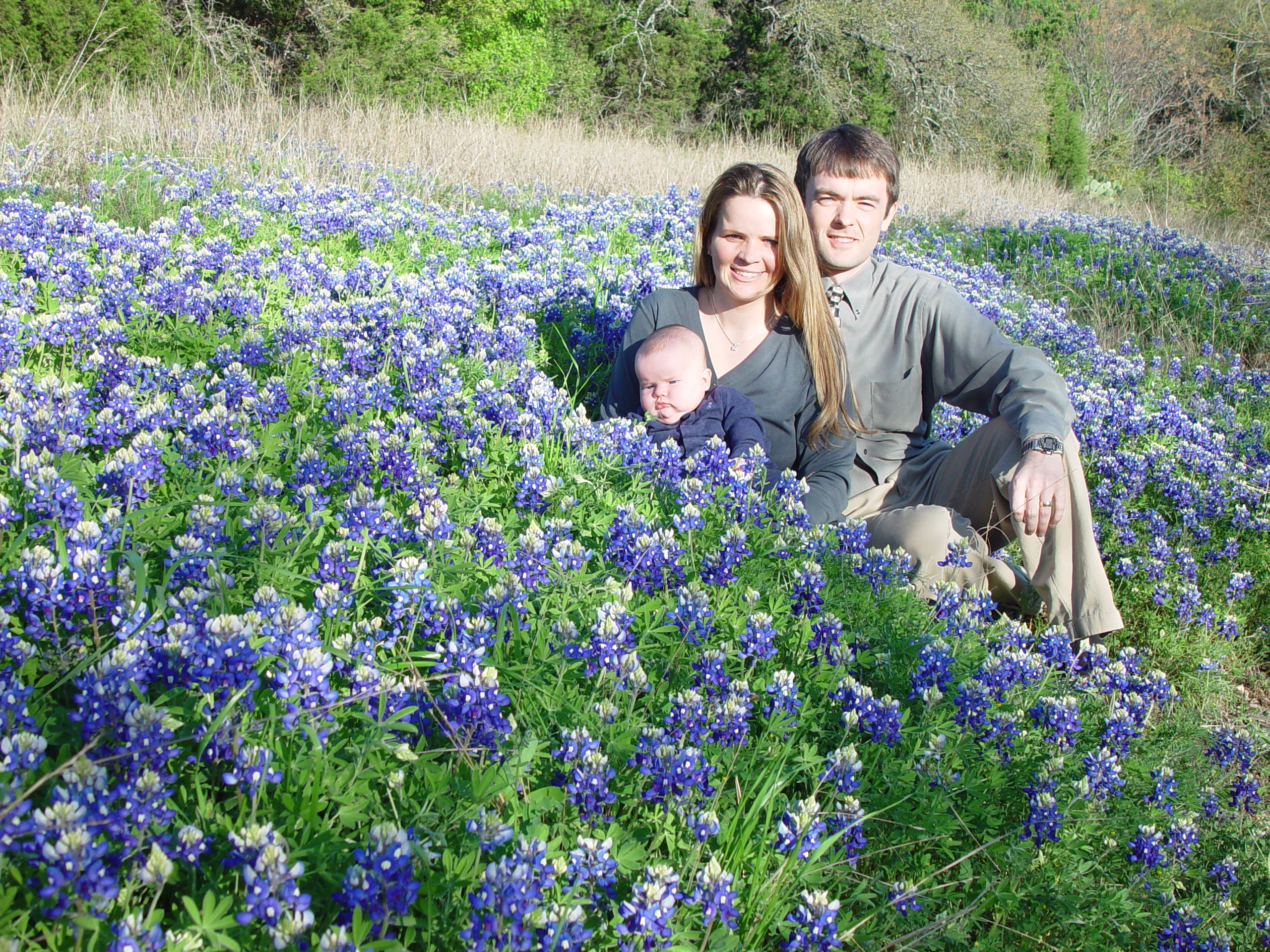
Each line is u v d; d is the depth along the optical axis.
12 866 1.74
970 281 11.19
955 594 3.79
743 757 2.67
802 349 4.69
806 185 4.80
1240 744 3.76
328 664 2.19
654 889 1.97
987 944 2.52
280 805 2.09
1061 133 35.25
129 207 7.63
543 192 12.08
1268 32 41.62
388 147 13.16
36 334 4.34
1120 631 4.84
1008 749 3.04
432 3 25.11
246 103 14.63
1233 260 14.89
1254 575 5.48
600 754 2.30
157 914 1.81
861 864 2.62
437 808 2.18
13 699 1.96
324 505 3.29
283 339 4.82
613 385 5.02
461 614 2.71
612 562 3.47
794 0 31.55
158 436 3.30
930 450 4.99
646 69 30.45
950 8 32.75
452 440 4.18
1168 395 8.38
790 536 3.76
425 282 6.38
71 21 16.50
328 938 1.70
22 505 2.91
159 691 2.30
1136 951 2.81
